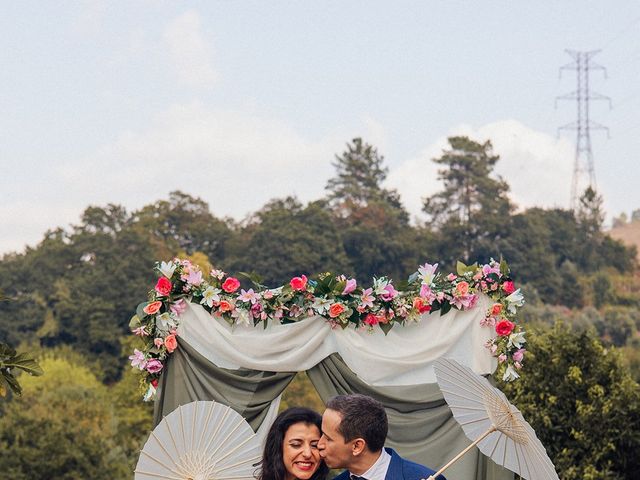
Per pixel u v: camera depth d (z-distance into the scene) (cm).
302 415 560
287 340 759
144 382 755
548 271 8650
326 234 8044
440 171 9319
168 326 752
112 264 7481
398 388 759
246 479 603
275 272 7788
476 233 8688
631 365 5266
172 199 8831
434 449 746
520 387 1606
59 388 4728
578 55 10850
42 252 7731
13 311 7344
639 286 9150
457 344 776
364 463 533
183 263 760
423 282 770
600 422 1536
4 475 3195
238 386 754
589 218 9919
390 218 8650
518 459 556
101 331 7025
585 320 7844
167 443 600
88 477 3284
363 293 764
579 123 10594
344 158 9962
